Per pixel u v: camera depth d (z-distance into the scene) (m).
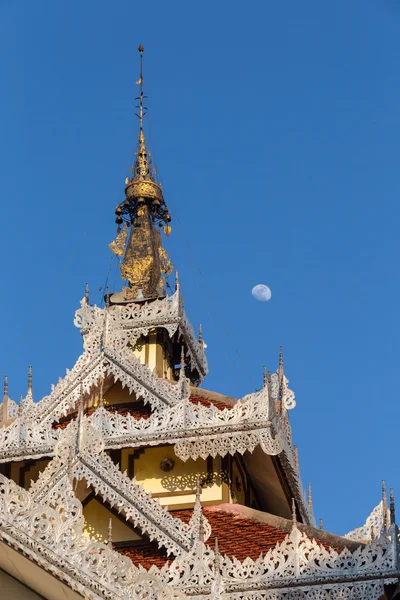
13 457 39.78
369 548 33.41
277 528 37.19
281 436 39.84
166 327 44.81
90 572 26.78
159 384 41.19
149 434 39.62
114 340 42.16
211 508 39.50
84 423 36.50
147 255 47.59
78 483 36.12
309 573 33.34
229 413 39.41
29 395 42.34
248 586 33.44
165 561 35.00
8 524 26.41
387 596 33.06
